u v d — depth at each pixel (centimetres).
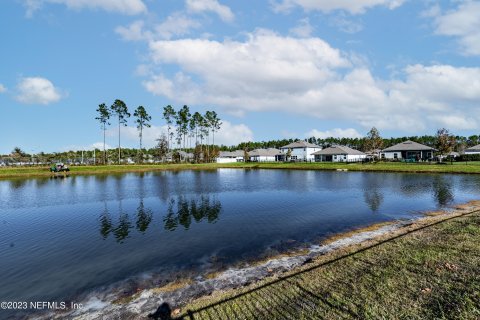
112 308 848
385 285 777
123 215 2205
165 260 1234
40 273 1145
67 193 3459
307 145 11106
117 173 6738
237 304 744
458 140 13162
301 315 666
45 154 12775
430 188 3194
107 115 9300
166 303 848
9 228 1889
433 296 707
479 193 2784
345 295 740
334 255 1062
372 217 1897
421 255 977
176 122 11381
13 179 5509
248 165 8712
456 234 1226
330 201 2573
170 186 3984
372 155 9131
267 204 2505
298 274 901
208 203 2631
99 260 1270
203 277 1034
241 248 1348
